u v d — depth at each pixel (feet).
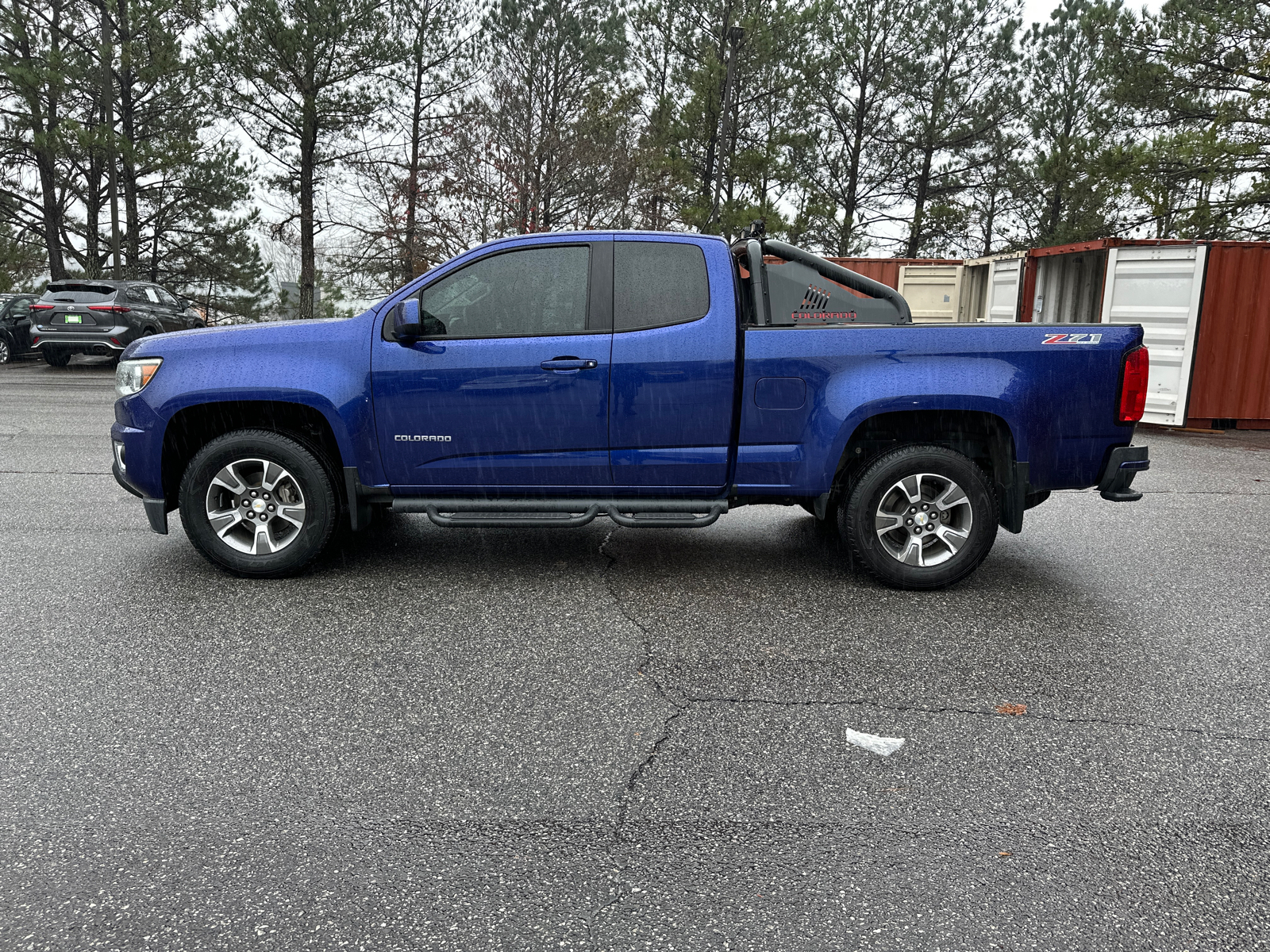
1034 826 9.14
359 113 88.89
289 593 16.15
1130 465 16.16
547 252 16.35
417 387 16.17
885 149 110.11
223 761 10.18
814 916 7.72
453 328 16.33
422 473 16.57
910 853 8.66
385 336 16.21
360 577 17.20
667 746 10.73
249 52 84.33
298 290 115.85
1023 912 7.81
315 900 7.85
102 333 56.44
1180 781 10.05
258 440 16.31
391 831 8.89
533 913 7.72
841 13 102.22
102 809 9.18
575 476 16.55
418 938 7.41
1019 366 15.97
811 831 9.00
